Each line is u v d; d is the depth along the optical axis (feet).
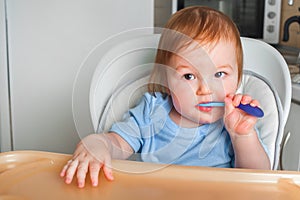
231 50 2.91
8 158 2.45
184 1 6.06
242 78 3.26
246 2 6.24
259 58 3.26
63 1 5.45
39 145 5.87
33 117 5.78
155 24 6.28
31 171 2.34
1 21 5.44
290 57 5.65
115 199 2.09
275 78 3.19
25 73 5.65
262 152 2.83
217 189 2.20
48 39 5.55
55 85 5.68
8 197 2.08
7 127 5.77
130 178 2.28
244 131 2.65
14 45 5.56
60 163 2.43
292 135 4.80
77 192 2.15
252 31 6.30
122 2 5.46
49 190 2.16
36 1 5.45
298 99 4.54
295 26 6.18
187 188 2.20
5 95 5.68
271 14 6.27
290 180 2.27
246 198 2.12
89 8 5.47
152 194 2.14
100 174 2.31
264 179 2.27
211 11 3.02
